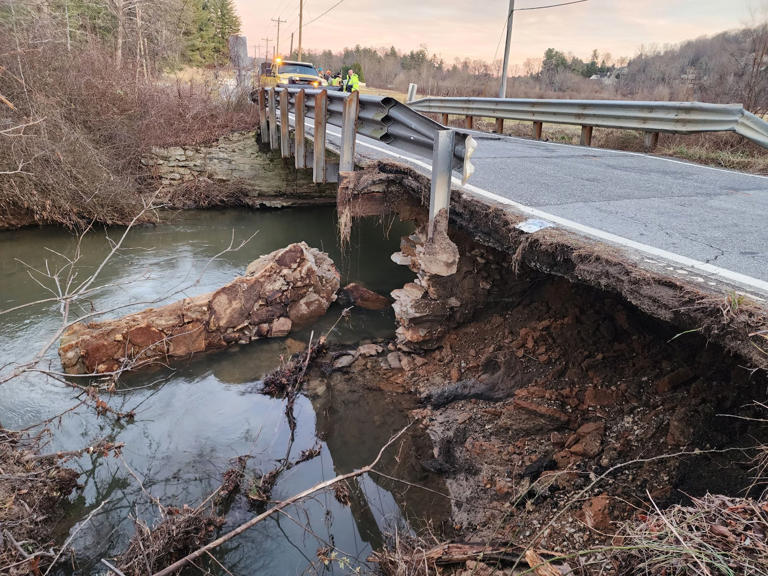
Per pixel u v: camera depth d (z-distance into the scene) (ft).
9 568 10.42
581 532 11.43
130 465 15.79
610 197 18.07
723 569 5.91
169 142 47.21
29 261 32.68
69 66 41.65
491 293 20.36
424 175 18.12
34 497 13.41
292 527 13.38
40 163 35.29
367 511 13.79
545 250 12.85
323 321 25.39
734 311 8.48
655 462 12.53
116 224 41.16
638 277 10.42
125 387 19.85
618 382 15.75
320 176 25.00
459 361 19.53
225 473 15.05
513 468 14.23
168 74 72.23
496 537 11.98
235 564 12.28
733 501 7.49
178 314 22.08
